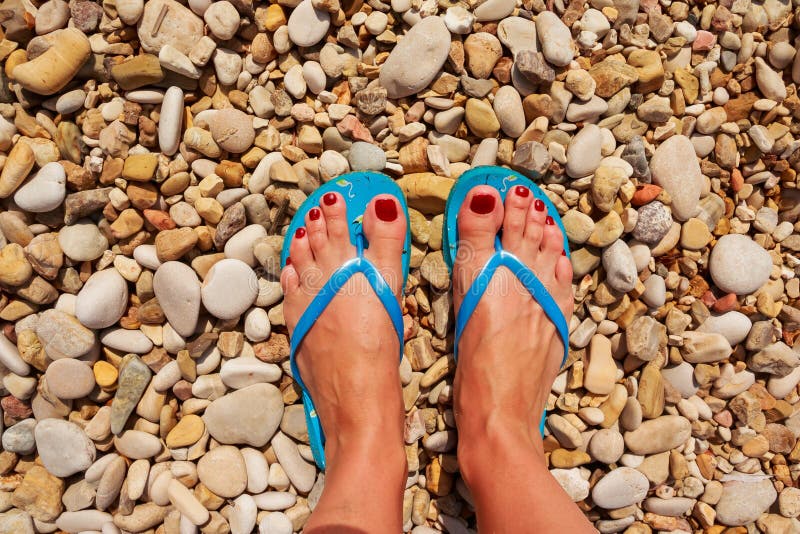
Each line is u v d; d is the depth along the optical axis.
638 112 0.61
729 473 0.64
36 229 0.59
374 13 0.58
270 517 0.59
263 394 0.59
